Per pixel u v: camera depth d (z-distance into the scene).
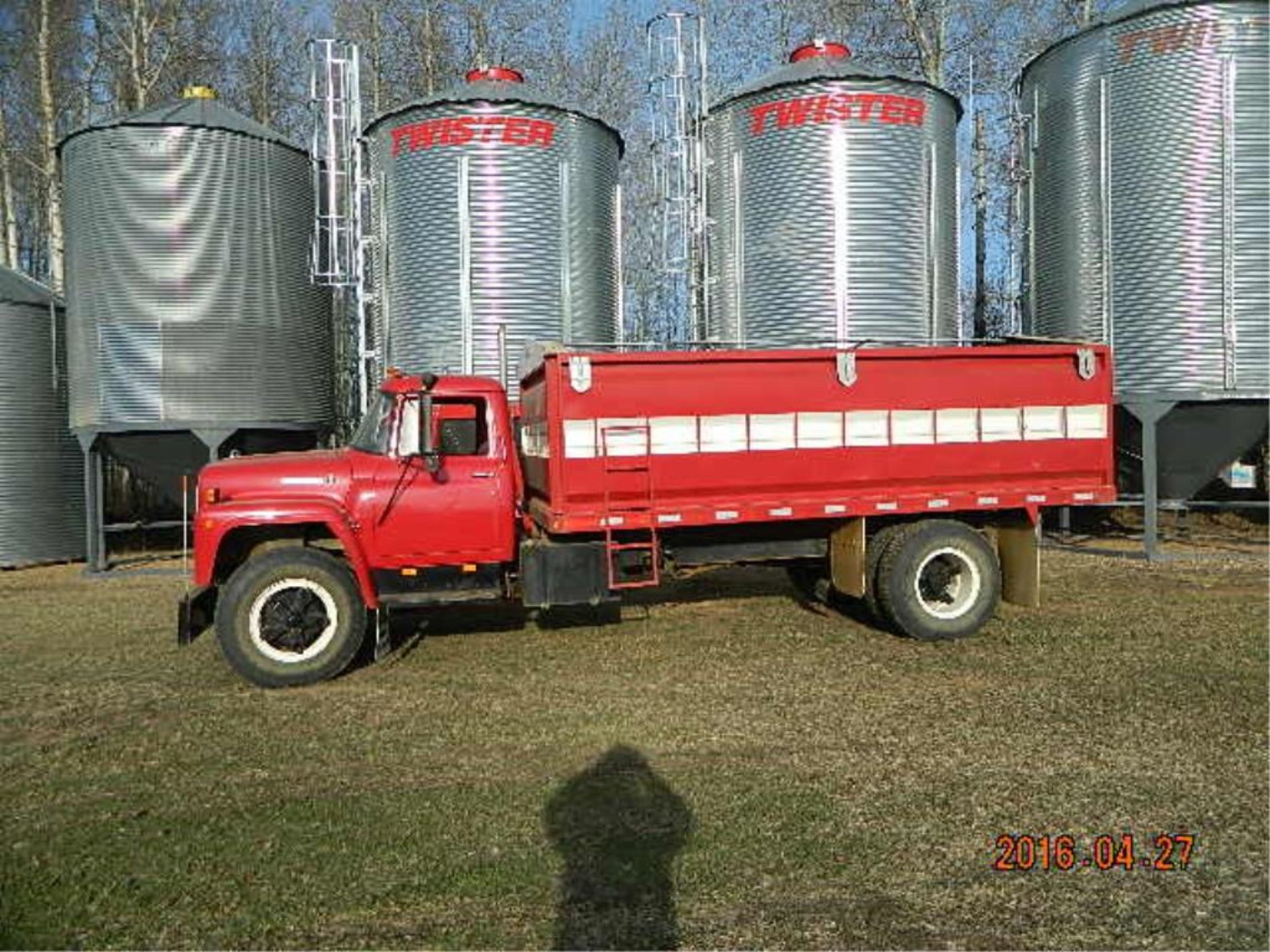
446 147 12.76
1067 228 13.73
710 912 3.71
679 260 15.62
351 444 8.16
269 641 7.23
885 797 4.80
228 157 13.75
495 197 12.76
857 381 8.35
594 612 9.71
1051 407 8.74
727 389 8.12
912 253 12.91
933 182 13.09
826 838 4.34
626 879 3.98
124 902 3.88
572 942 3.50
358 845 4.36
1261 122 12.42
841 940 3.51
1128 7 13.25
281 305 14.23
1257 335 12.48
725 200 13.54
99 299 13.58
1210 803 4.68
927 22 23.61
